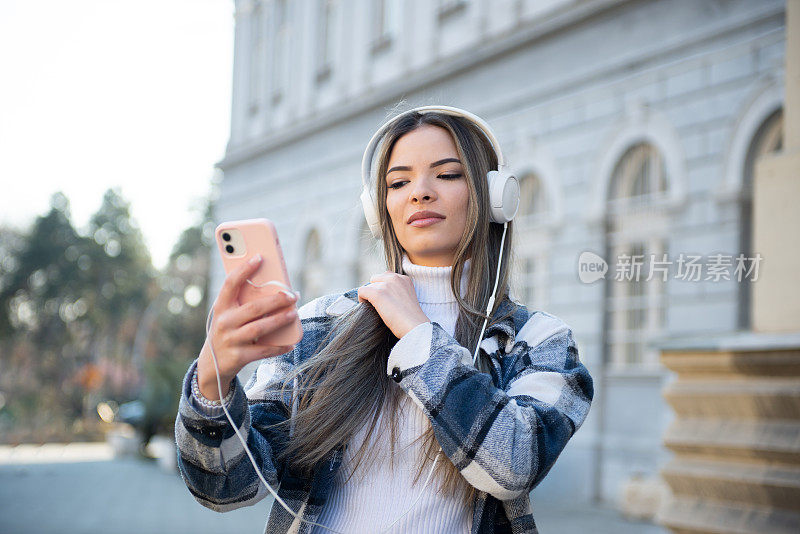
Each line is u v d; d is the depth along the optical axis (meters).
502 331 1.50
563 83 10.88
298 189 17.33
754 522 2.51
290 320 1.24
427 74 13.27
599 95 10.36
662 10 9.59
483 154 1.56
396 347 1.35
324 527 1.38
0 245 51.56
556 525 7.91
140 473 16.89
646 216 9.63
